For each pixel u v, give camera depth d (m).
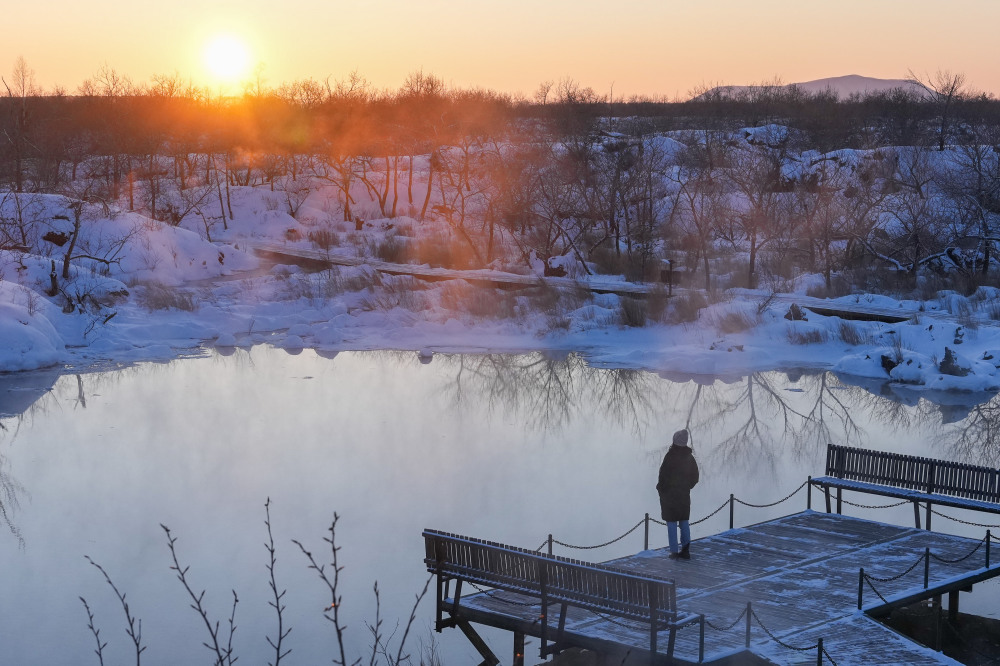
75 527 21.11
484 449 27.27
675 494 15.85
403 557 19.14
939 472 18.50
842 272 54.53
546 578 13.14
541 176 68.62
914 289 50.84
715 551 16.41
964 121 91.38
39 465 25.77
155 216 78.12
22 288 44.06
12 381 36.47
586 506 22.06
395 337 45.12
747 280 53.97
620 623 13.41
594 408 32.50
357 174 87.94
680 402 33.22
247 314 49.53
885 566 15.64
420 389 35.28
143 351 41.97
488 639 15.96
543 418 31.12
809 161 77.00
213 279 59.94
